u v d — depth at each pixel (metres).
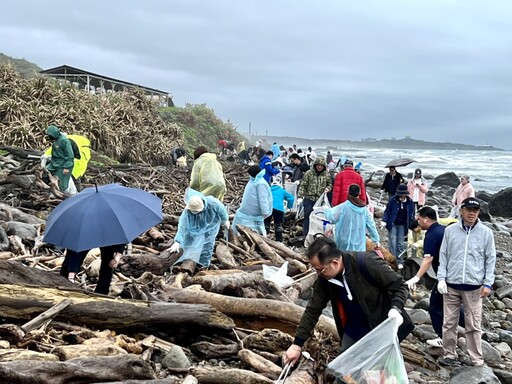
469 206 5.99
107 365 4.10
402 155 97.81
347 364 3.95
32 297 4.91
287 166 16.80
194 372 4.55
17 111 18.69
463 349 6.68
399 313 4.01
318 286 4.29
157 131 26.17
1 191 11.57
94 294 5.20
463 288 6.09
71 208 5.40
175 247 7.69
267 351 5.17
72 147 11.95
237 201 16.62
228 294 6.69
